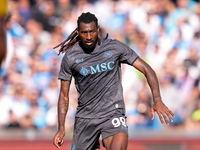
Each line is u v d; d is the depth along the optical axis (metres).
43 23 37.41
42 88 36.69
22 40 36.78
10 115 36.06
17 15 36.91
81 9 37.91
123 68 37.38
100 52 16.64
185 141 34.00
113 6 38.06
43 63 36.94
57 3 37.75
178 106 37.94
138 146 32.19
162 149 31.39
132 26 38.06
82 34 16.05
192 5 39.00
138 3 38.34
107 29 37.91
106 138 16.58
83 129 17.22
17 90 36.34
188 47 38.56
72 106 36.19
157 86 16.53
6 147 31.45
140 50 38.09
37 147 31.56
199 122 37.84
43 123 36.31
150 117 37.09
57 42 37.38
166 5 38.66
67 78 17.09
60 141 16.89
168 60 38.28
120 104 16.89
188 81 38.28
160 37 38.34
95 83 16.64
